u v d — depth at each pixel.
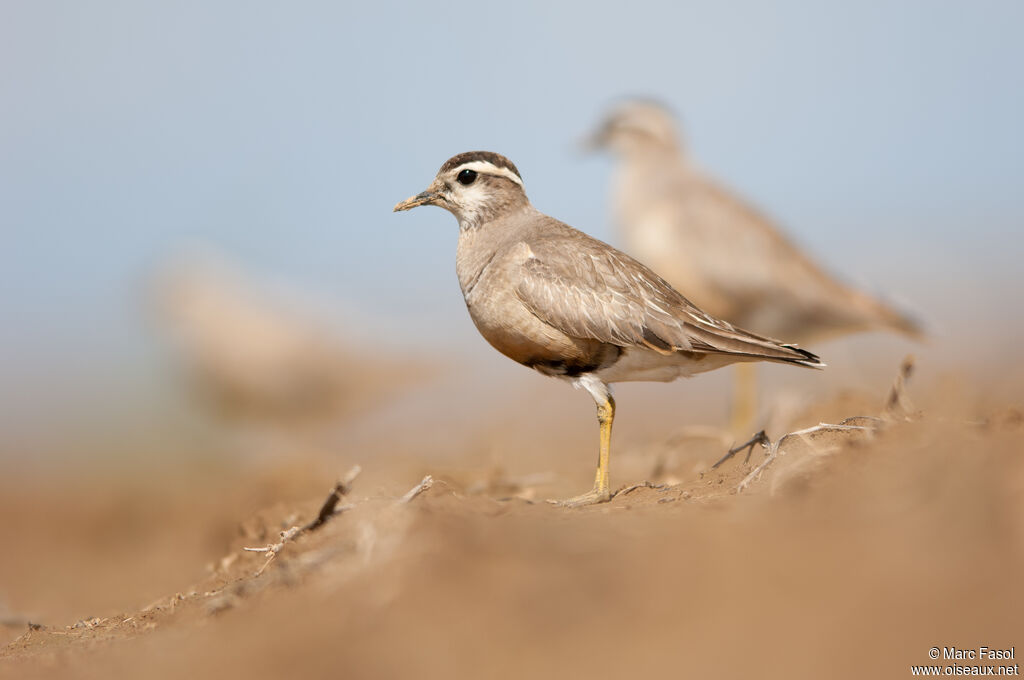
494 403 24.11
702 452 15.26
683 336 11.53
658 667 6.07
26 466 25.31
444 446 20.38
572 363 11.92
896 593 6.33
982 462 7.56
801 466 9.05
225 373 22.41
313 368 22.39
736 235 19.08
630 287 11.68
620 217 20.78
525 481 14.24
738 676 5.90
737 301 19.11
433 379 23.38
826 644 6.02
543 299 11.63
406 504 8.91
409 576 7.39
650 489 11.02
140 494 21.56
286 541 10.25
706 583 6.75
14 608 14.38
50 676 8.30
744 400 18.45
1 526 20.89
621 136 20.95
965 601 6.17
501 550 7.57
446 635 6.69
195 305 22.78
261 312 22.70
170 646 8.15
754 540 7.20
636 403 25.06
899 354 24.80
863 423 10.62
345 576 8.01
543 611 6.73
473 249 12.68
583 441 20.48
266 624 7.72
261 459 20.89
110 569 17.52
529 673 6.21
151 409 28.33
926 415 10.38
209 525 17.67
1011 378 17.17
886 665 5.84
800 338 19.36
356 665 6.65
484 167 12.69
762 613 6.36
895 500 7.45
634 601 6.69
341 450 21.31
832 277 18.97
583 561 7.30
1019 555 6.45
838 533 7.11
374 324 23.64
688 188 19.92
